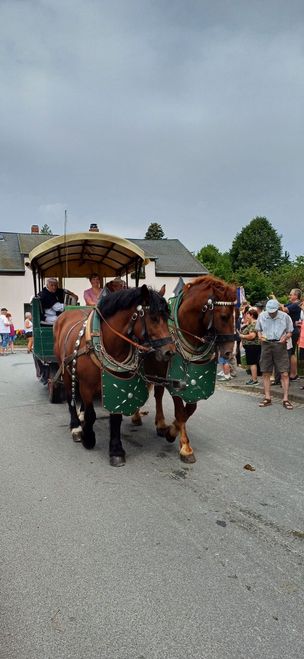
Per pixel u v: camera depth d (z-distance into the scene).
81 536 3.49
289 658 2.33
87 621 2.58
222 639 2.45
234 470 4.87
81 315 6.43
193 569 3.07
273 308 7.58
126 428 6.47
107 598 2.77
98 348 4.78
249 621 2.59
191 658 2.33
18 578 2.97
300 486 4.46
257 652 2.37
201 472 4.81
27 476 4.69
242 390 9.45
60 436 6.14
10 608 2.69
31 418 7.13
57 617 2.61
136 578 2.97
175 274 31.81
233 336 4.71
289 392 8.55
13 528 3.62
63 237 7.38
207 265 57.06
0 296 28.94
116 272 10.00
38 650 2.38
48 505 4.02
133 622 2.57
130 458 5.22
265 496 4.23
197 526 3.66
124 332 4.62
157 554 3.25
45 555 3.23
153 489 4.37
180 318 5.01
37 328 8.21
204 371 5.00
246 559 3.20
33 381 10.84
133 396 4.79
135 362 4.74
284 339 7.63
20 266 29.36
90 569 3.07
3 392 9.36
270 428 6.52
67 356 5.62
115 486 4.44
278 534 3.55
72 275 9.91
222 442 5.85
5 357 17.28
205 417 7.14
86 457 5.27
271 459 5.22
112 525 3.66
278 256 62.09
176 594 2.81
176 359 4.91
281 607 2.71
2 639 2.45
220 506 4.02
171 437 5.63
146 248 35.16
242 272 47.66
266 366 7.81
